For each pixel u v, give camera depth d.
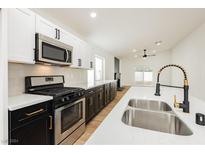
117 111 1.08
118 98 5.70
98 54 5.23
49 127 1.61
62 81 2.67
